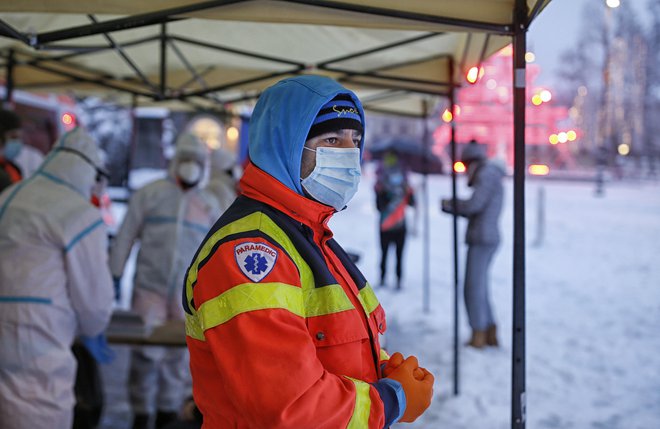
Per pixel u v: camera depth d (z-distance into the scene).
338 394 1.12
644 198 21.81
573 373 4.78
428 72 4.08
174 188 3.94
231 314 1.12
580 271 9.40
